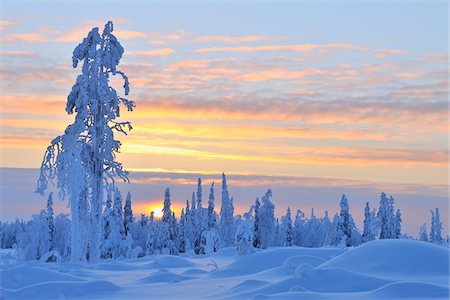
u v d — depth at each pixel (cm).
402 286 1786
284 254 2992
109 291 2178
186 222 8150
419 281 1934
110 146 3881
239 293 1972
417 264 2234
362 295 1780
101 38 3900
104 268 3262
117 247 5172
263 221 6162
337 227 7050
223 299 1888
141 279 2588
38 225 4209
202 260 4191
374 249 2388
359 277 1992
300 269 2022
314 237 7356
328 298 1728
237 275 2742
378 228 7369
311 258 2648
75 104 3866
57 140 3809
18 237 4194
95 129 3881
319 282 1961
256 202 6219
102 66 3888
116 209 5491
